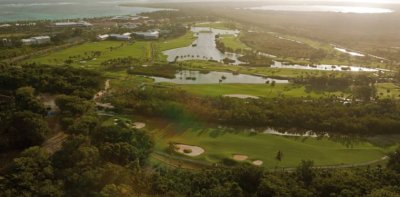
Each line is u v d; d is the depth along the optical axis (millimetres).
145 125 162000
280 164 131250
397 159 128625
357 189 102375
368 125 162125
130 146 122375
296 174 115375
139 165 119188
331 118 166125
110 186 96062
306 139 153375
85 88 193875
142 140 132125
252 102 185750
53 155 116188
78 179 102000
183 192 102750
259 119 165250
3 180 102500
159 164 128750
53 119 161625
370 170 119062
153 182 105375
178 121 166375
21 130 137000
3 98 183500
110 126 136875
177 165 129125
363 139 155500
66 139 131625
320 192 103312
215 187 103438
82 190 100062
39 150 118062
